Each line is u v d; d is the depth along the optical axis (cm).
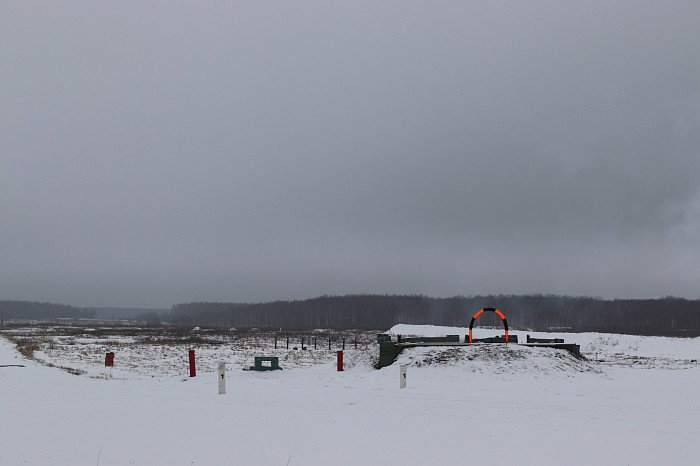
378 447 1234
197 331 9356
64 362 3553
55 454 1141
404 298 17125
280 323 16625
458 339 3388
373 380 2525
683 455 1170
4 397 1928
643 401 1873
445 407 1755
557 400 1884
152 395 2048
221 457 1139
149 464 1080
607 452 1193
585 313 13638
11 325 14400
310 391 2164
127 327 12862
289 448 1221
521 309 14588
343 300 17525
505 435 1355
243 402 1875
